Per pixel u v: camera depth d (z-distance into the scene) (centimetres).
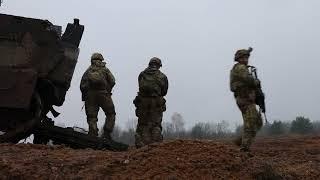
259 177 906
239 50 1130
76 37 1545
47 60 1388
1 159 1001
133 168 916
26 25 1377
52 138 1424
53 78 1421
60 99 1501
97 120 1450
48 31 1394
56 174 932
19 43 1361
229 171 909
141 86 1393
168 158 930
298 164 1072
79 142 1409
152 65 1409
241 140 1130
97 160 990
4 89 1322
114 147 1399
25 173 935
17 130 1355
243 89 1112
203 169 902
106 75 1454
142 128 1397
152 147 982
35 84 1338
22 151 1112
